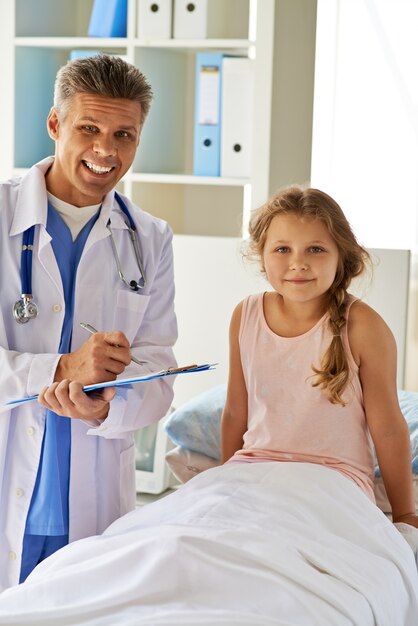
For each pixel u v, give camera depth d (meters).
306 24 3.18
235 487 1.71
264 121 3.07
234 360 2.00
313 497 1.67
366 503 1.72
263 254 1.92
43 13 3.42
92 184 1.85
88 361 1.74
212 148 3.16
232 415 2.03
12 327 1.89
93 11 3.26
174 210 3.51
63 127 1.83
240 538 1.51
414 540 1.78
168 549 1.48
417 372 3.28
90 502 1.91
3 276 1.90
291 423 1.88
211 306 3.05
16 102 3.33
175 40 3.14
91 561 1.55
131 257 1.99
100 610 1.45
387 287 2.81
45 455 1.88
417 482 2.11
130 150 1.86
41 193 1.90
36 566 1.75
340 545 1.56
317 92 4.38
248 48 3.28
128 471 2.03
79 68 1.80
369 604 1.46
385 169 4.47
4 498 1.89
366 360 1.86
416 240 4.49
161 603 1.45
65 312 1.91
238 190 3.48
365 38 4.37
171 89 3.41
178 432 2.36
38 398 1.75
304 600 1.40
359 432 1.88
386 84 4.39
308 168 3.26
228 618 1.34
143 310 1.97
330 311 1.88
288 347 1.91
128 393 1.90
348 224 1.90
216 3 3.26
